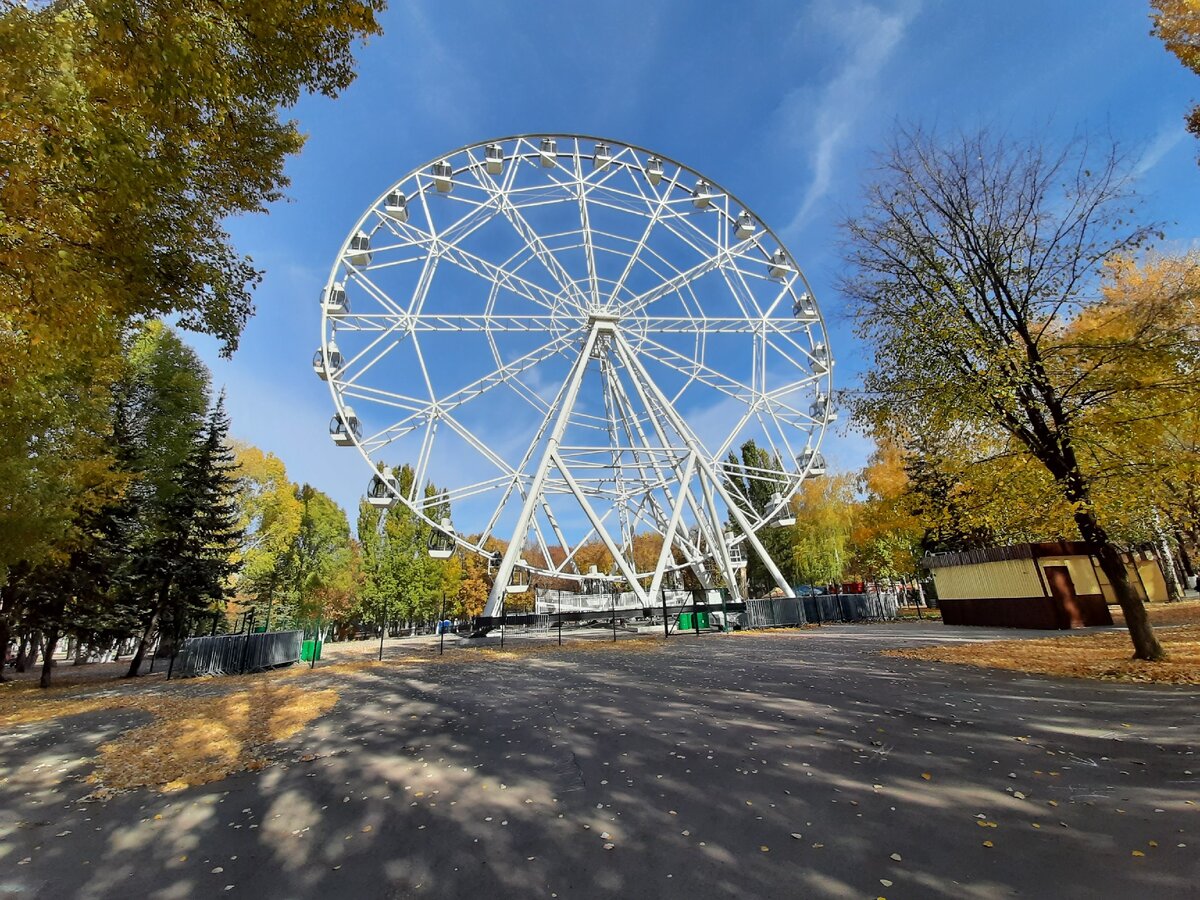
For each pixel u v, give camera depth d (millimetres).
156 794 7152
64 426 16688
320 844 5500
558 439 30766
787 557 56688
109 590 23312
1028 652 14250
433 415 28500
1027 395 12469
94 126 5777
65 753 9359
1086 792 5555
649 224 31312
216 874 5039
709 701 10453
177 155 7223
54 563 19578
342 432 26578
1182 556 39156
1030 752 6770
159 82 6062
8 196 5516
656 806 5855
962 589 24797
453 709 11039
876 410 14438
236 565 31703
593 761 7375
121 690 17109
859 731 8000
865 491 41812
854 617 33062
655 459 37438
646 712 9867
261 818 6215
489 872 4738
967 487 13844
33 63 5129
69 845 5766
